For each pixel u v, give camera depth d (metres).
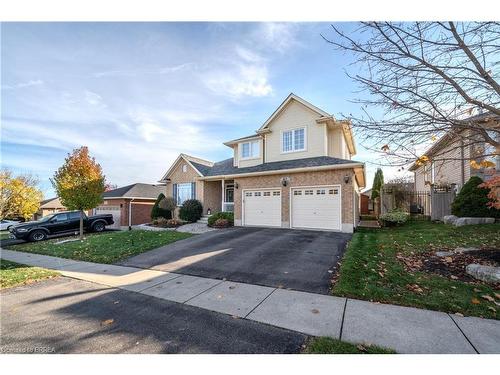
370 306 4.08
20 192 22.94
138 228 17.69
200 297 4.73
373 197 19.61
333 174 11.63
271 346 3.09
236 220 14.41
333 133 15.35
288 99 14.98
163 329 3.58
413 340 3.09
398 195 16.02
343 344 3.02
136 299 4.77
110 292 5.21
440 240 7.88
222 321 3.75
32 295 5.14
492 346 2.95
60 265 7.83
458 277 5.02
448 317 3.63
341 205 11.37
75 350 3.15
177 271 6.52
